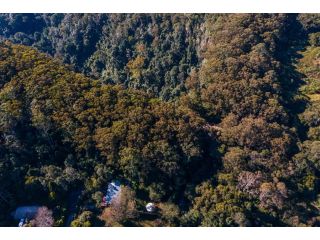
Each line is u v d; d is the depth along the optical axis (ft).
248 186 225.97
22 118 242.37
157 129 239.71
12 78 258.37
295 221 217.36
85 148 236.43
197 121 254.27
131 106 250.78
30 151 239.71
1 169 227.40
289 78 307.58
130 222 222.69
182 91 316.19
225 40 323.37
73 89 257.14
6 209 224.74
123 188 230.89
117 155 234.58
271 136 251.60
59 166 240.94
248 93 278.26
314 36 338.34
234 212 212.64
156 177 233.76
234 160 234.99
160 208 228.63
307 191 236.84
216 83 287.48
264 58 303.07
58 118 242.17
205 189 226.38
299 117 277.85
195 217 219.00
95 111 245.65
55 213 224.94
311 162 245.86
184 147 237.45
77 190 236.43
